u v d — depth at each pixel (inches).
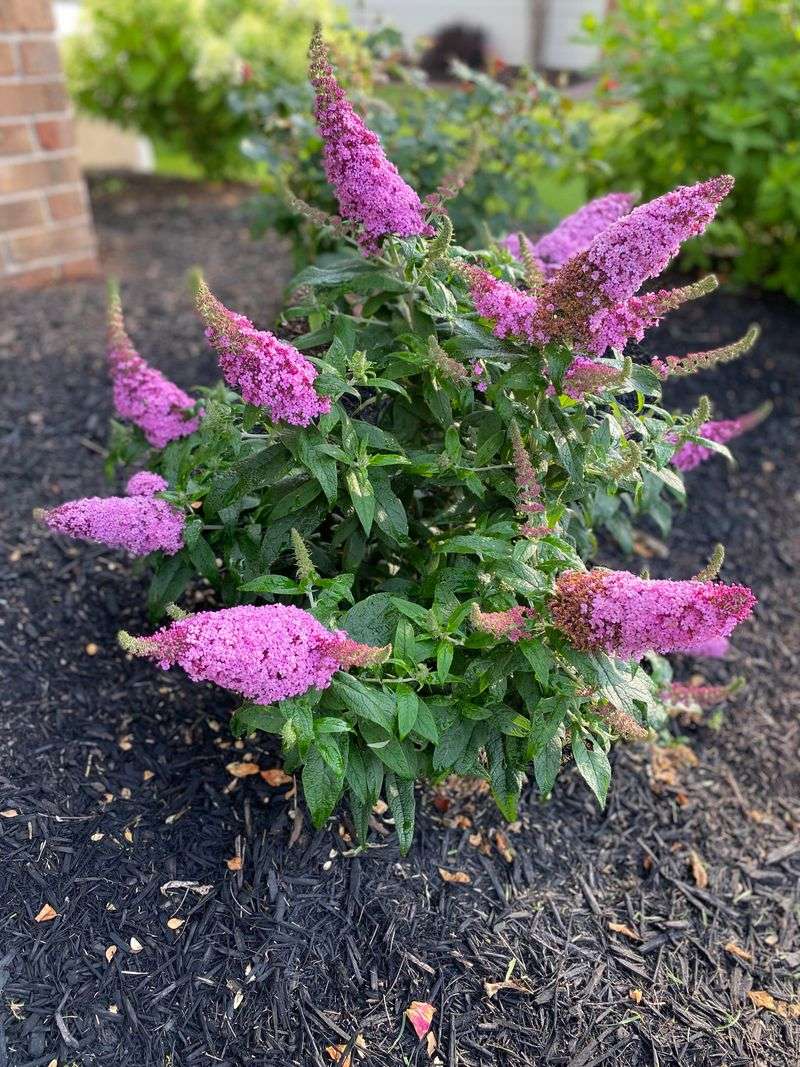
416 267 74.9
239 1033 72.4
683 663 118.3
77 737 90.4
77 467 132.1
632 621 61.2
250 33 246.2
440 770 74.2
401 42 146.9
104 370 157.1
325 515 80.0
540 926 84.4
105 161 313.7
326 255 130.8
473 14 347.6
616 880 90.6
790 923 89.4
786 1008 81.8
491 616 65.1
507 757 75.9
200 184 289.7
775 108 176.1
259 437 80.5
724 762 105.8
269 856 83.5
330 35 150.3
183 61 256.2
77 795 85.0
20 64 172.7
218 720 95.3
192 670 59.7
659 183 189.6
